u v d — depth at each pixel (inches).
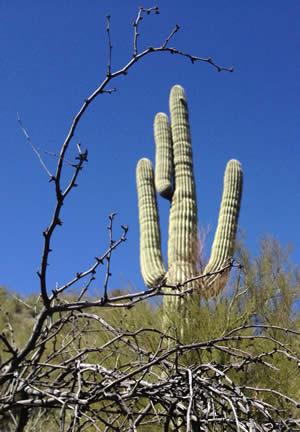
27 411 81.8
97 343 175.3
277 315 244.2
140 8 70.9
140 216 377.1
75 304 70.0
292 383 202.5
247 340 218.2
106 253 70.3
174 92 403.9
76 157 65.5
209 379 78.3
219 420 73.5
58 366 79.2
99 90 66.7
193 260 314.2
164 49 72.2
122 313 221.1
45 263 67.6
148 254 354.0
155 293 73.2
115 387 75.0
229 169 371.9
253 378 208.2
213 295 253.0
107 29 67.9
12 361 71.1
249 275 257.1
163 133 391.5
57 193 65.6
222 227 347.6
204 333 217.3
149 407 76.5
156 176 378.9
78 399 70.7
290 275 259.3
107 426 78.7
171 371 85.5
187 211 350.9
